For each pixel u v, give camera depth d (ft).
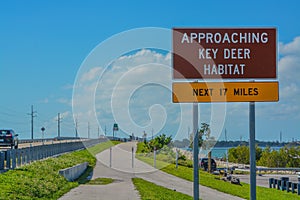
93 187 80.43
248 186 119.96
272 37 49.14
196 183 48.06
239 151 230.68
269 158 240.53
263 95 48.78
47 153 111.24
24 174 74.13
